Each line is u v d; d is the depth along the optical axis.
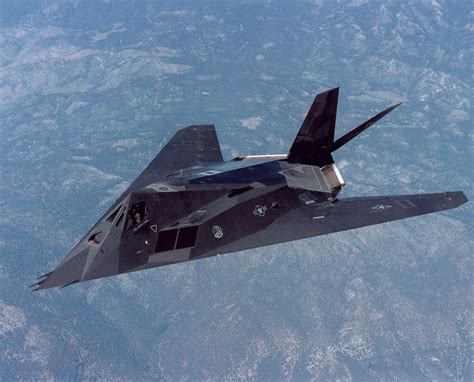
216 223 22.55
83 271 19.45
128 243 20.27
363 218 24.08
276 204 24.73
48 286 19.00
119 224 20.55
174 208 22.16
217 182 24.73
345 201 26.03
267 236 22.64
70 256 20.31
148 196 21.53
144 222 20.95
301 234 22.77
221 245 21.73
